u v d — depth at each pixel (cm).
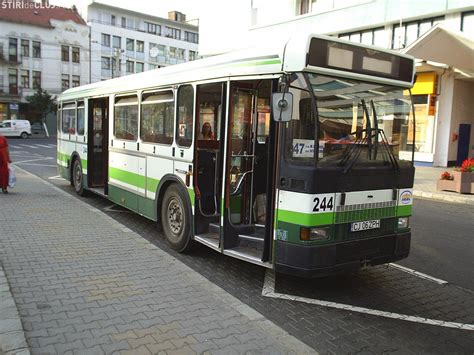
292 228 486
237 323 433
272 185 512
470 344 427
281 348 390
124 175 876
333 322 462
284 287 558
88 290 498
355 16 2270
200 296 495
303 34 482
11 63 5228
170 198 705
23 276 534
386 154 539
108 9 6700
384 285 582
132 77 846
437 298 544
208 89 638
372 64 525
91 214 887
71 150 1202
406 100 568
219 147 634
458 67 1927
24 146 3356
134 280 534
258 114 625
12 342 366
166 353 370
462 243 809
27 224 784
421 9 2023
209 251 699
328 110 489
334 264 489
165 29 7500
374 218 525
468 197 1312
